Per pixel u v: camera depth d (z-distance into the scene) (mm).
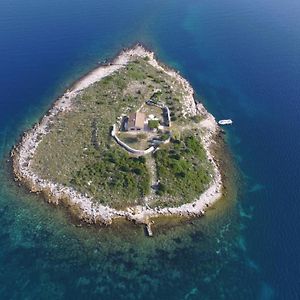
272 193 115188
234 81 168250
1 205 108750
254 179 119812
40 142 127000
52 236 101062
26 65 172125
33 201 109375
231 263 96938
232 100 155875
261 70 175875
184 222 104812
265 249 100000
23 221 104750
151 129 126750
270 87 163875
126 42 195875
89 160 118062
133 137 124562
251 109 150750
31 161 120375
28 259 96312
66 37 197375
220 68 177750
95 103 141875
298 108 151000
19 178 115875
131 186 110000
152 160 117625
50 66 172500
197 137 128750
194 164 118438
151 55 183250
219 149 129875
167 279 93188
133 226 102812
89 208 106125
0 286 91062
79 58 179625
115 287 91375
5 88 156375
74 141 125625
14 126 137250
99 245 99062
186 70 175500
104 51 186250
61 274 93438
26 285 91312
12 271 93938
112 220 103750
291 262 97062
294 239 102312
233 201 112188
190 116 137875
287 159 127312
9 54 179250
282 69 176250
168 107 139625
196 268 95562
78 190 110438
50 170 116812
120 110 137250
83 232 101688
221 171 121250
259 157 128125
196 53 189625
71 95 149750
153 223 103688
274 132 139125
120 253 97625
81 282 92000
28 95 153125
